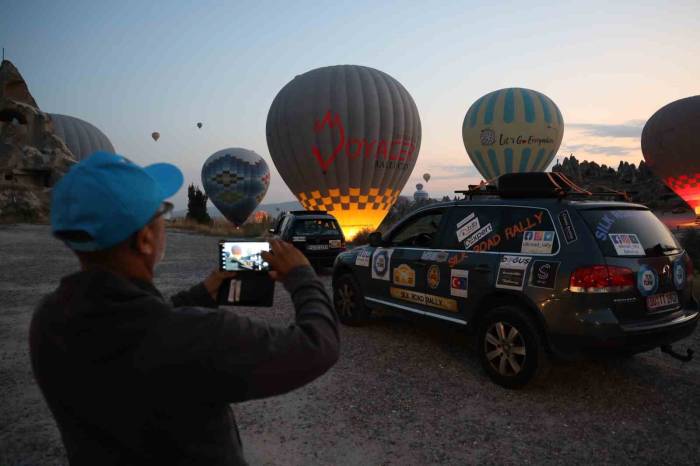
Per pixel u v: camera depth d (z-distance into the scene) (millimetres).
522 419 3609
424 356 5023
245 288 1411
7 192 29281
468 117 31109
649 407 3795
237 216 45406
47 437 3361
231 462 989
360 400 3953
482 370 4625
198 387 858
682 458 3061
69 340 847
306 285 1097
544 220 4152
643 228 4105
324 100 21266
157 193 971
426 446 3227
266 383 895
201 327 871
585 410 3752
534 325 3969
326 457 3090
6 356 5012
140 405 849
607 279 3660
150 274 1028
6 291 8422
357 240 20656
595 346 3646
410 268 5273
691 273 4328
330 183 21938
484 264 4449
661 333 3762
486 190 4922
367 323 6180
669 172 34312
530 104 29250
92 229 854
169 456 901
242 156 44125
